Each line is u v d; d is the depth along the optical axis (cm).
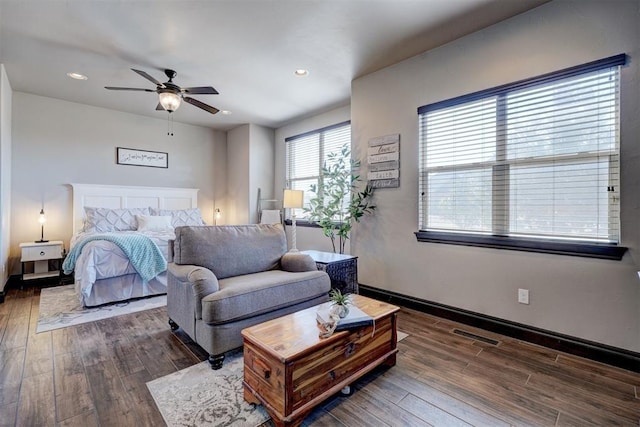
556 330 232
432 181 311
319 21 260
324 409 164
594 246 212
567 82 229
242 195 595
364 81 368
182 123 583
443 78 296
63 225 463
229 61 332
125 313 311
